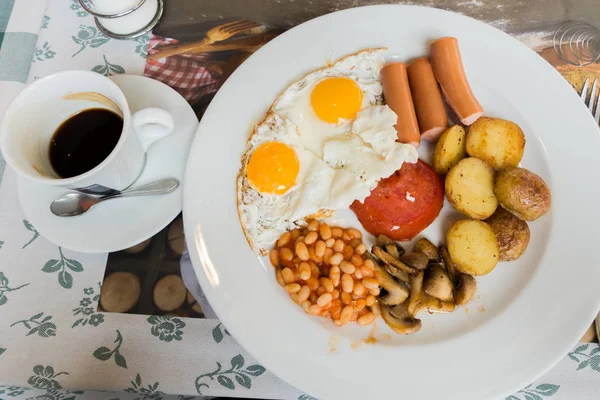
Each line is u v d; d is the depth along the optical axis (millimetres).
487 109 401
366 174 387
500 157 379
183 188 370
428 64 397
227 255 366
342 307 363
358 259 373
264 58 401
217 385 353
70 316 367
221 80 421
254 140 389
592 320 341
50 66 426
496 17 423
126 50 430
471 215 376
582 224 366
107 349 360
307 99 404
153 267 378
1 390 367
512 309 355
